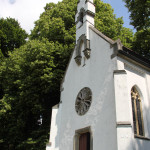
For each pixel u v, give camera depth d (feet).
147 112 45.34
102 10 95.45
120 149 34.99
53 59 72.79
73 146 49.57
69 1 92.94
